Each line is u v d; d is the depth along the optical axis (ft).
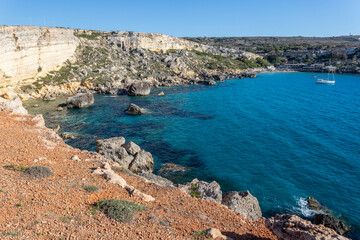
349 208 77.41
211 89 322.14
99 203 44.32
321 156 115.44
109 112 192.85
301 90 317.22
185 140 135.13
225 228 45.14
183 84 358.84
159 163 107.04
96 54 366.43
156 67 406.41
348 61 548.72
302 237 33.76
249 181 92.99
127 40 451.12
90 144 124.98
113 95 266.98
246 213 63.41
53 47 283.18
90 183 53.67
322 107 219.61
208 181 92.43
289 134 146.82
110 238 35.27
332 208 77.41
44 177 52.80
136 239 35.99
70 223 37.45
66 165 63.67
